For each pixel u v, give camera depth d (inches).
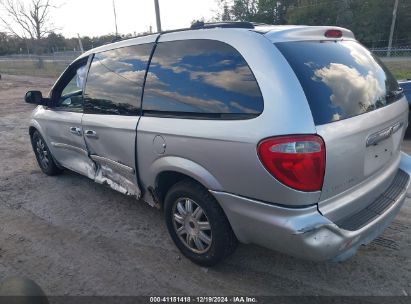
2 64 1578.5
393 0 1644.9
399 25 1688.0
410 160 135.0
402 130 127.3
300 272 120.4
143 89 129.0
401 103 124.8
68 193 189.0
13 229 155.1
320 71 99.3
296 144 89.1
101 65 150.9
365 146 101.7
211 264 119.6
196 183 114.6
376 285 112.8
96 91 151.5
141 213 165.0
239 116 99.5
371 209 108.2
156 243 140.4
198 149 107.3
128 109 134.1
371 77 114.2
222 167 102.5
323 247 91.7
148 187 132.7
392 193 117.6
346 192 100.3
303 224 91.4
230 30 108.1
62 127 174.7
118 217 162.1
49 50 2108.8
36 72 1203.2
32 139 216.8
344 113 97.4
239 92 100.8
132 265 127.6
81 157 171.8
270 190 94.2
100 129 146.3
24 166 236.2
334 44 112.3
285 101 92.0
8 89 742.5
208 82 109.2
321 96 94.5
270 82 95.2
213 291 113.3
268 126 92.7
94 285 118.0
